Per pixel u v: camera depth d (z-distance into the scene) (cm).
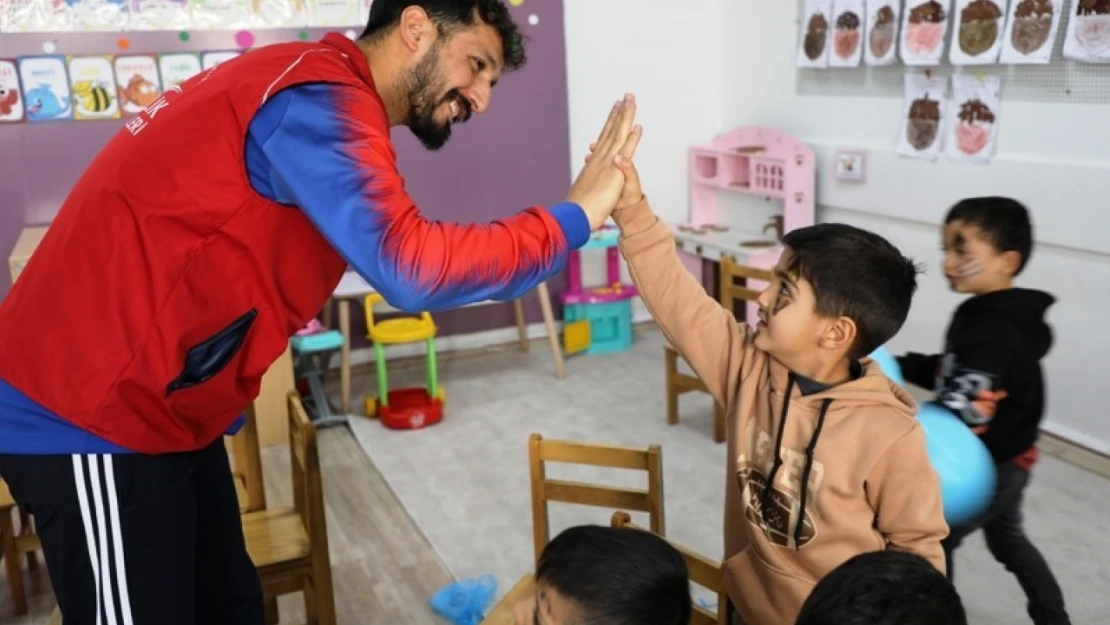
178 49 395
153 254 122
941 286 369
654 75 483
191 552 140
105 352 124
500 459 338
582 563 105
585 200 130
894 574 96
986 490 168
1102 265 309
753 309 430
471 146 450
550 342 431
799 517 133
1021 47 319
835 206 420
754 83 469
